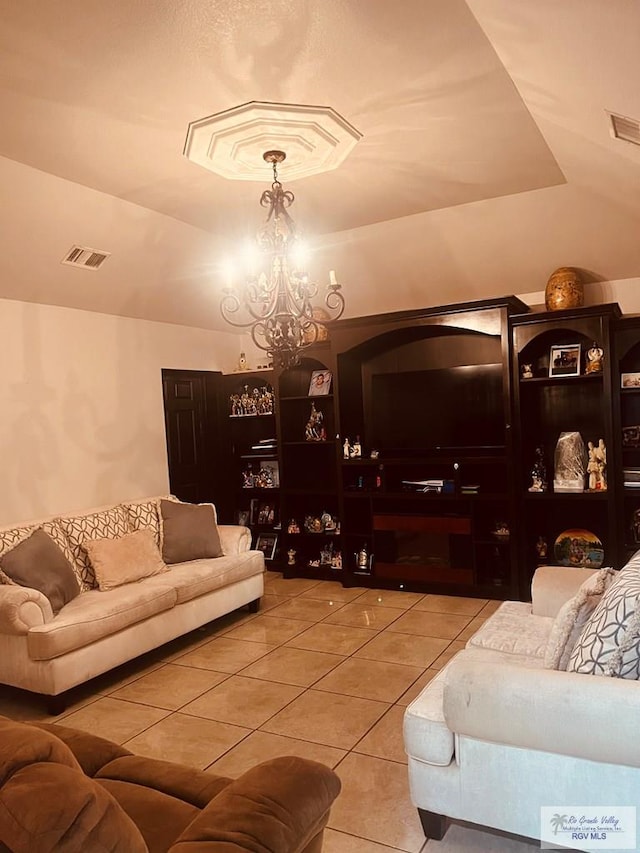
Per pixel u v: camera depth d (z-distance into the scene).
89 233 3.97
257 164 3.12
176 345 5.62
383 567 5.12
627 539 4.57
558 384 4.88
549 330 4.44
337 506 5.86
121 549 4.05
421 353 5.34
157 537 4.59
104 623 3.39
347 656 3.71
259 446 5.97
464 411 5.05
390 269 4.88
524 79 2.36
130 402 5.14
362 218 4.30
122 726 3.00
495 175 3.65
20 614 3.17
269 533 6.04
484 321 4.59
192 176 3.49
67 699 3.33
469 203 4.09
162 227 4.19
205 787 1.64
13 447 4.24
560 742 1.78
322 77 2.51
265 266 3.29
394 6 2.05
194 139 2.85
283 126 2.77
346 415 5.29
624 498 4.47
